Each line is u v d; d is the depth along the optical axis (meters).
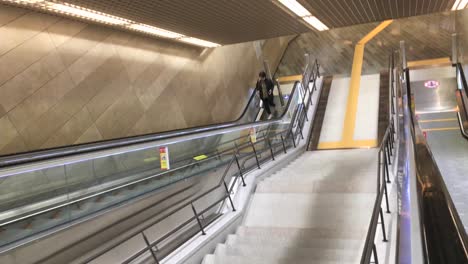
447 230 2.15
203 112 9.78
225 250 5.05
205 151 6.89
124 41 7.38
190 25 7.20
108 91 6.92
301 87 11.13
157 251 4.54
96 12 5.89
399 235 2.46
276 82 12.14
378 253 4.09
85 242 4.23
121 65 7.26
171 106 8.58
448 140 9.05
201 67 9.80
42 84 5.75
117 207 4.57
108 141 5.86
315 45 15.95
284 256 4.68
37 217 3.95
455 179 5.93
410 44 13.69
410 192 3.04
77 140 6.27
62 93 6.05
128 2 5.55
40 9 5.59
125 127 7.27
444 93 11.48
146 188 5.31
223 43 9.19
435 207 2.54
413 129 5.92
